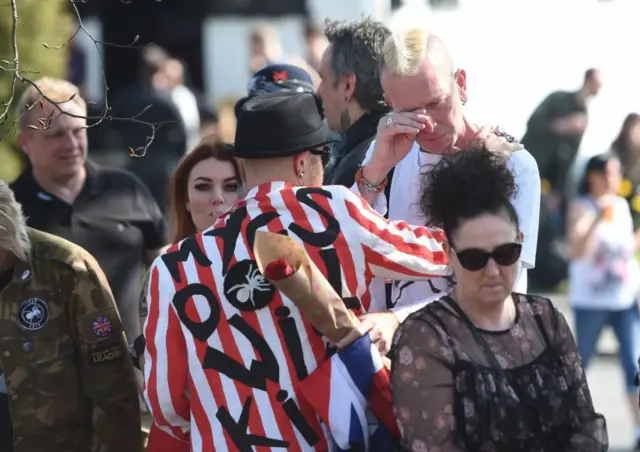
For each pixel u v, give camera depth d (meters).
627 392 33.47
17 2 30.19
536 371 13.87
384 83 15.84
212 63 57.31
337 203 14.90
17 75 16.48
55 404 17.39
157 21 56.59
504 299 13.92
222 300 14.69
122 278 22.66
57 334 17.44
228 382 14.59
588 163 34.22
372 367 14.49
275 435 14.46
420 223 16.59
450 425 13.67
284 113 14.95
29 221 22.31
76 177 22.61
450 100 15.73
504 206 13.84
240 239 14.82
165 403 14.92
